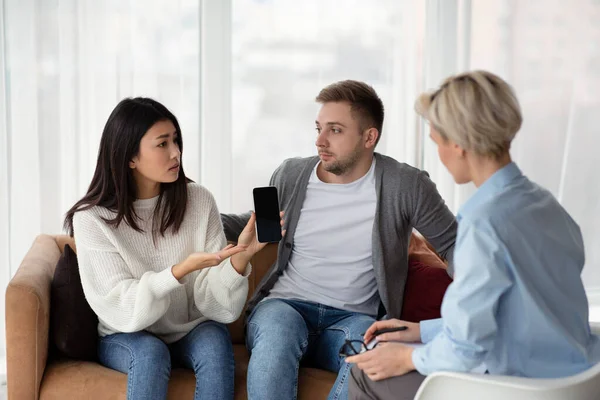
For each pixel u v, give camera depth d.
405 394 1.85
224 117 3.34
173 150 2.39
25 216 3.16
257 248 2.38
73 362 2.43
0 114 3.09
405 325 2.06
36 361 2.30
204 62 3.28
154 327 2.45
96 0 3.09
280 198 2.69
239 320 2.78
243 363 2.54
